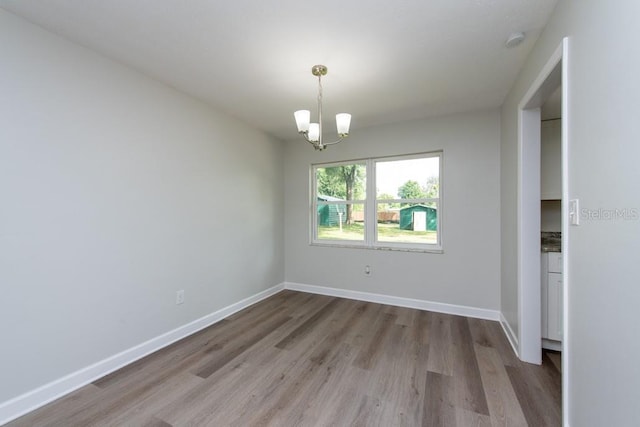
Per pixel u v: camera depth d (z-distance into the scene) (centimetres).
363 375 189
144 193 218
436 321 284
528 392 170
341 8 147
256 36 171
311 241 396
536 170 203
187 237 255
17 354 153
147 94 220
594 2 107
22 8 147
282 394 170
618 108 92
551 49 151
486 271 292
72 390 174
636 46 83
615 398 94
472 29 164
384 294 342
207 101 270
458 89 242
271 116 310
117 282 200
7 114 149
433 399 165
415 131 323
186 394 171
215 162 286
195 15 153
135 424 147
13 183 151
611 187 96
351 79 225
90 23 159
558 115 255
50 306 165
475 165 296
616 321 94
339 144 371
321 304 339
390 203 349
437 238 324
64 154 172
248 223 335
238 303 317
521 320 206
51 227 166
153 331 225
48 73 165
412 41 175
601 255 103
